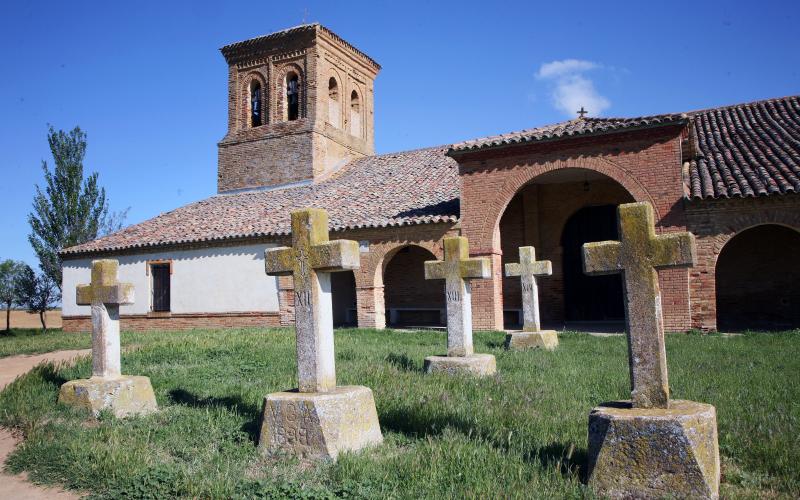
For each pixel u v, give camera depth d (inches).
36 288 1387.8
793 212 633.6
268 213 1019.3
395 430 268.4
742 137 820.6
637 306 207.0
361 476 207.3
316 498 189.5
